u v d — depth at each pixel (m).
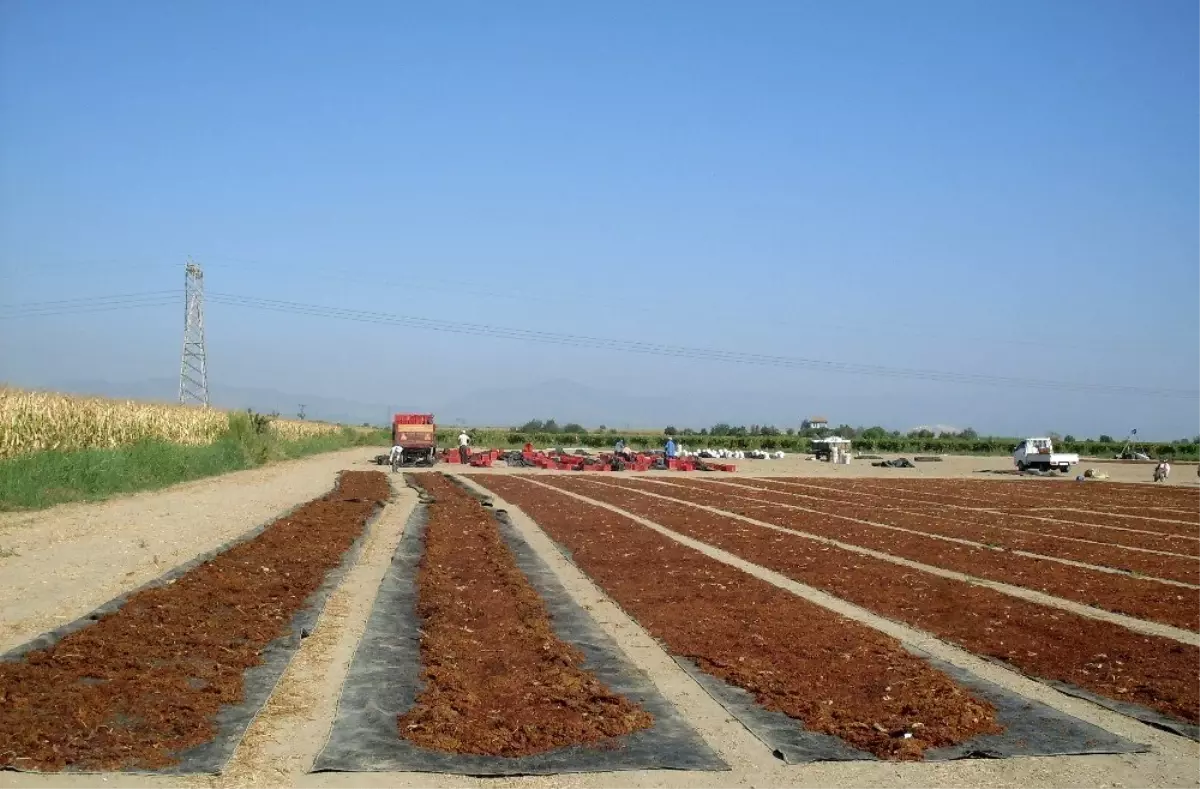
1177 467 70.25
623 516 25.30
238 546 17.17
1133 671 10.52
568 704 8.80
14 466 24.06
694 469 53.91
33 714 7.94
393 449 46.53
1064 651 11.40
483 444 84.81
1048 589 15.80
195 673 9.39
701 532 22.53
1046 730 8.52
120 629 10.81
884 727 8.41
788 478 47.91
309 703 8.83
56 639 10.44
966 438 107.81
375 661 10.25
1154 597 15.27
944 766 7.61
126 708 8.21
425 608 12.94
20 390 32.28
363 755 7.47
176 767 7.11
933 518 27.67
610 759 7.55
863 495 36.75
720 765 7.50
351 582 15.04
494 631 11.80
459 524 22.88
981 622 12.91
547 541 20.41
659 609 13.31
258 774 7.08
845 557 18.67
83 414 33.94
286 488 32.12
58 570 14.45
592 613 13.19
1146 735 8.52
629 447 88.62
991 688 9.80
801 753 7.79
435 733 7.93
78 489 25.59
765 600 14.04
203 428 44.75
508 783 7.07
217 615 11.87
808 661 10.60
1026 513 30.34
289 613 12.35
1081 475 55.53
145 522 20.62
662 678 10.00
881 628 12.63
